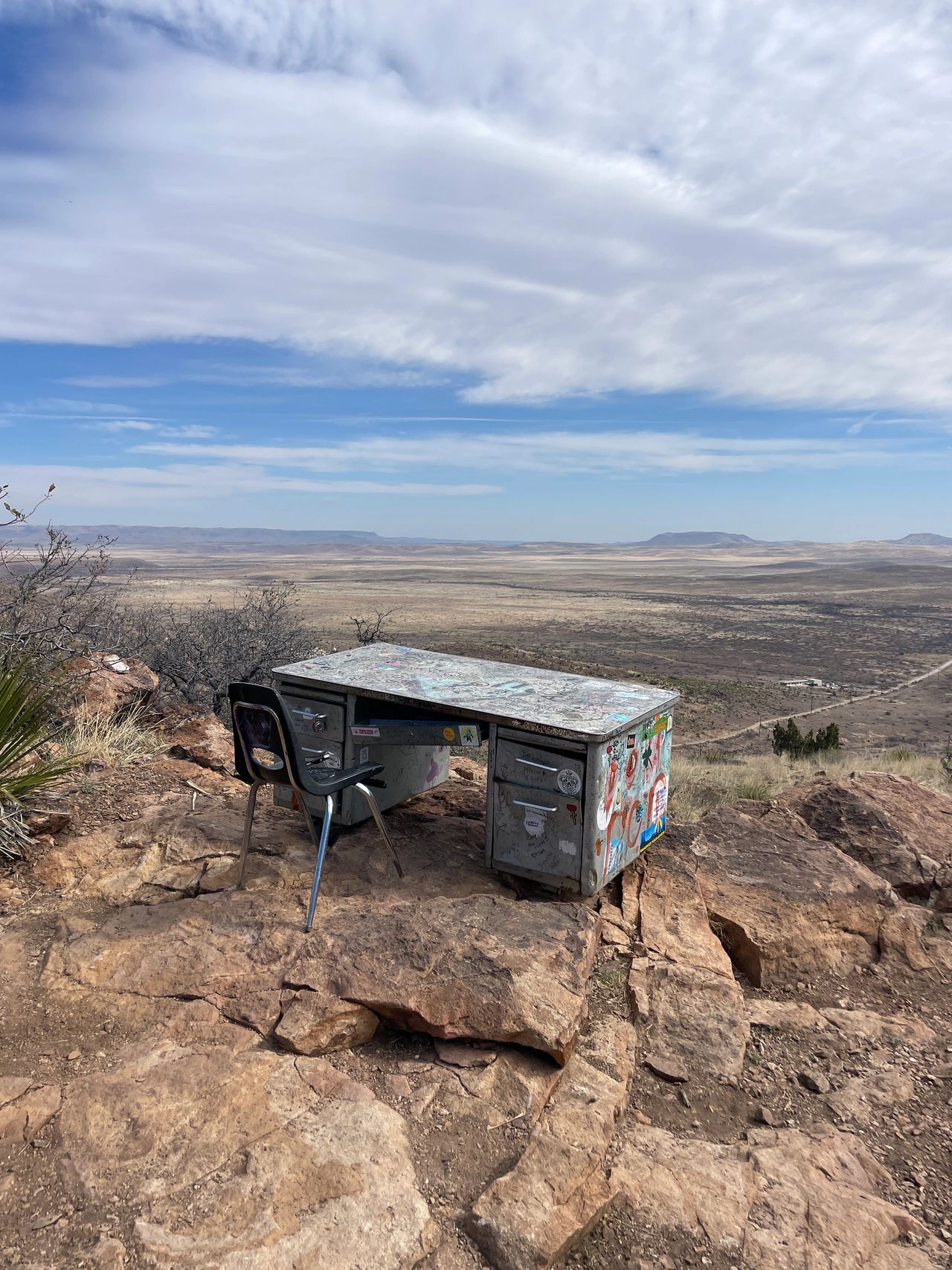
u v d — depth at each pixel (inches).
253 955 134.3
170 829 180.9
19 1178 90.5
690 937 157.8
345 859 171.2
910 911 180.4
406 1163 95.7
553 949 134.2
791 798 232.1
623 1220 94.0
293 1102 104.0
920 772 490.9
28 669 204.7
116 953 135.2
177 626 448.8
